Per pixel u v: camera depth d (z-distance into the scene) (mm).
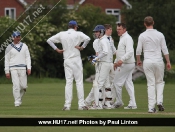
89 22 183125
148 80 59688
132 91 68188
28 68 72938
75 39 63812
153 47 59406
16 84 72062
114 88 69625
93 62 65750
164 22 191250
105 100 67688
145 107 70125
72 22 64312
